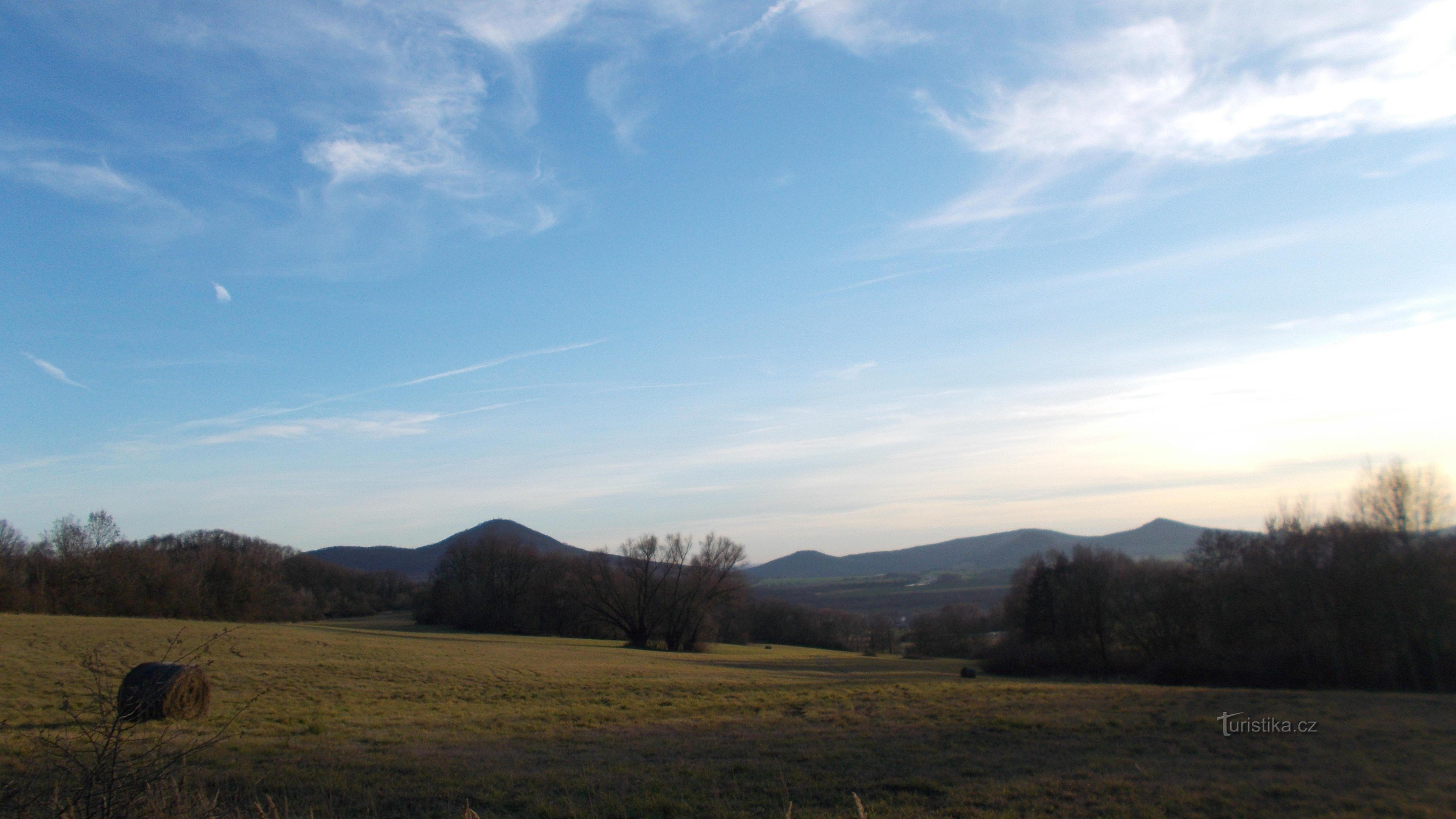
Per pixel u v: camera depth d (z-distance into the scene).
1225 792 10.48
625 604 78.94
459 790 11.10
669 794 10.91
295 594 95.12
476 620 93.88
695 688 27.81
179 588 66.06
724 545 79.25
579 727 17.86
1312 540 38.84
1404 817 9.20
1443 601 33.81
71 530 63.06
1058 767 12.41
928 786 11.06
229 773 11.66
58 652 27.19
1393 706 19.86
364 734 16.12
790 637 113.94
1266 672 36.03
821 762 13.08
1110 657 50.62
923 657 85.00
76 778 6.31
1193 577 48.31
